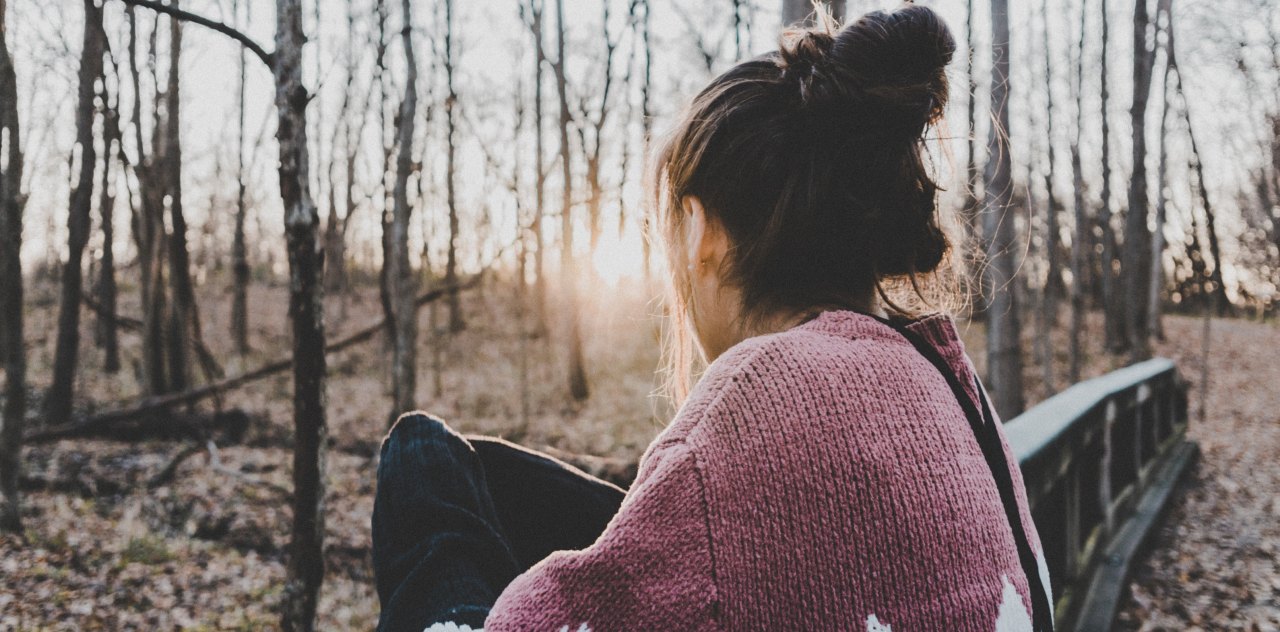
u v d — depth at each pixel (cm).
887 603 55
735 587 53
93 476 1007
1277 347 2291
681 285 77
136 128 1335
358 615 638
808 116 65
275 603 650
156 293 1489
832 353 62
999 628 59
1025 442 302
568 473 92
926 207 69
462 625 59
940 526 58
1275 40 1484
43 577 634
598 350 2130
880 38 67
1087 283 2612
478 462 79
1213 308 3441
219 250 3628
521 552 89
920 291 75
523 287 1997
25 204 736
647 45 1800
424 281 2427
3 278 732
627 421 1445
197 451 1007
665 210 77
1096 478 458
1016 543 69
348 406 1639
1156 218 1900
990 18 812
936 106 70
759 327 71
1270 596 474
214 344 2333
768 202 67
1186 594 471
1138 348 1483
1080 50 1708
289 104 336
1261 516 656
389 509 72
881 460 58
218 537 829
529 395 1725
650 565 54
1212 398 1703
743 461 56
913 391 63
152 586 652
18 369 739
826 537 55
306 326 347
